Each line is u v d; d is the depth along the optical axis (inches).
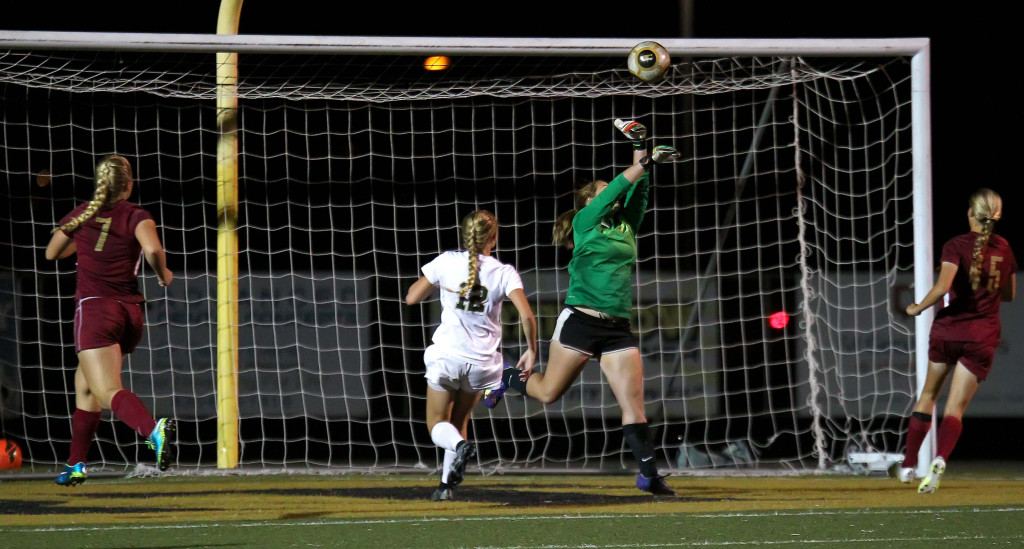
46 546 645.9
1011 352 1550.2
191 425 1636.3
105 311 850.8
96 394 841.5
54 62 1819.6
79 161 2005.4
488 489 993.5
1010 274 944.9
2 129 1955.0
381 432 1694.1
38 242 1953.7
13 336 1526.8
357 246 2054.6
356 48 1145.4
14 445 1137.4
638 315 1505.9
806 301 1259.2
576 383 1535.4
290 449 1620.3
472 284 834.8
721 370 1454.2
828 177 2084.2
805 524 734.5
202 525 729.6
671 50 1135.0
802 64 1279.5
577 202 892.0
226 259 1263.5
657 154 826.2
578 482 1077.8
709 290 1585.9
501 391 875.4
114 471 1211.9
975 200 941.2
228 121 1275.8
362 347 1519.4
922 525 729.6
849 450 1301.7
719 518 761.0
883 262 2069.4
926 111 1133.1
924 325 1108.5
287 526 724.7
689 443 1411.2
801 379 1519.4
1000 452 1546.5
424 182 2089.1
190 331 1476.4
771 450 1605.6
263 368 1486.2
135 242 864.3
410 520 751.7
